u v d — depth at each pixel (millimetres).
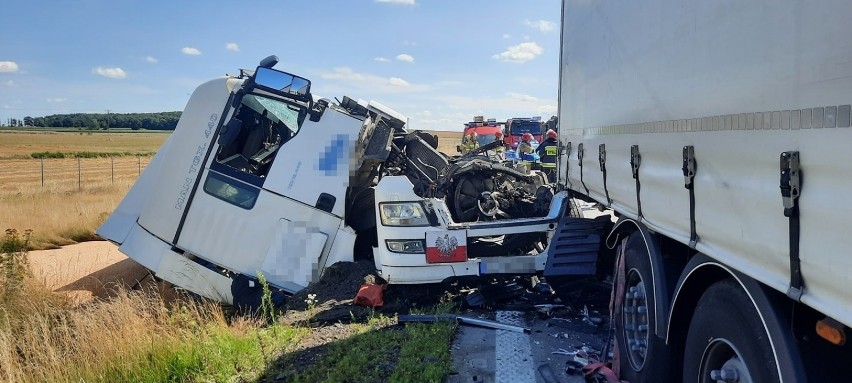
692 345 2879
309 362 4844
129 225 7680
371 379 4398
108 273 9117
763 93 2066
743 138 2223
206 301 6445
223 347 4973
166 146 7941
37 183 28500
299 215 7012
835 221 1670
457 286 6434
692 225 2756
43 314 6246
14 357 4949
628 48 3787
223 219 7035
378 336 5254
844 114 1622
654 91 3270
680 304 3133
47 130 148000
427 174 7590
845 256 1624
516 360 4711
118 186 23938
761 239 2098
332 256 7020
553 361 4676
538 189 6965
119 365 4773
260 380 4574
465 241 6051
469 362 4691
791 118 1889
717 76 2451
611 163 4254
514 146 23719
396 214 6113
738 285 2447
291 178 7039
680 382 3385
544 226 6188
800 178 1841
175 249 7156
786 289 1939
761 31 2078
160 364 4781
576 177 5617
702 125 2611
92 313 5797
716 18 2455
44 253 11539
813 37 1764
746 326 2350
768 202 2041
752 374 2299
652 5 3299
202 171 7051
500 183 7035
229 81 7133
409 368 4465
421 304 6211
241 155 7688
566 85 6121
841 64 1631
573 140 5762
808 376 2027
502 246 6434
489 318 5730
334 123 7133
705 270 2791
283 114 7559
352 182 7145
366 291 6137
